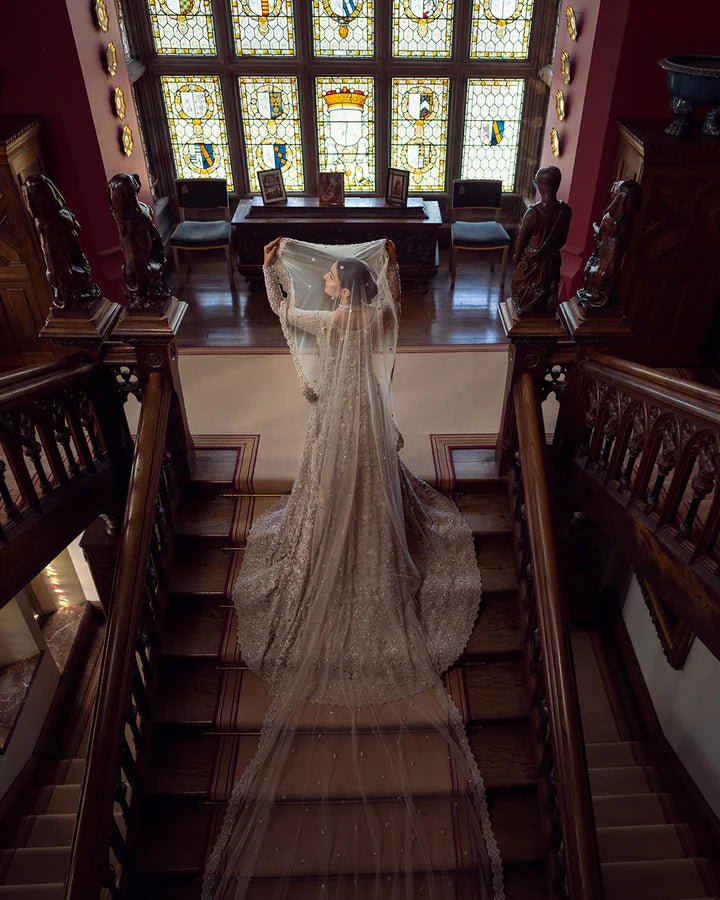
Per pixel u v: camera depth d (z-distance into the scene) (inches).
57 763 179.2
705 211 182.7
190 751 127.0
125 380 139.6
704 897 138.5
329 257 118.4
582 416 140.1
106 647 110.3
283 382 189.6
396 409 178.1
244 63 255.0
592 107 195.6
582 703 190.4
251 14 248.5
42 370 117.0
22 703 173.6
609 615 206.8
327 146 273.7
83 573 203.9
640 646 191.6
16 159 177.0
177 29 251.3
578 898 96.3
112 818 100.7
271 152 274.7
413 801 120.3
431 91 261.3
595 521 137.0
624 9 178.5
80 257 126.6
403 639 126.4
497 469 154.3
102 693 106.5
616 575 202.4
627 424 121.6
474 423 172.9
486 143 273.3
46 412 121.1
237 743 128.1
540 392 141.8
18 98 187.2
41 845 155.7
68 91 186.9
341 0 245.0
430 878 112.7
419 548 139.9
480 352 203.6
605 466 134.6
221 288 259.4
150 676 128.6
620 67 185.9
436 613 133.9
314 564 127.0
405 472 139.4
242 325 234.7
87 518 135.3
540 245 124.6
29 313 196.2
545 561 122.5
